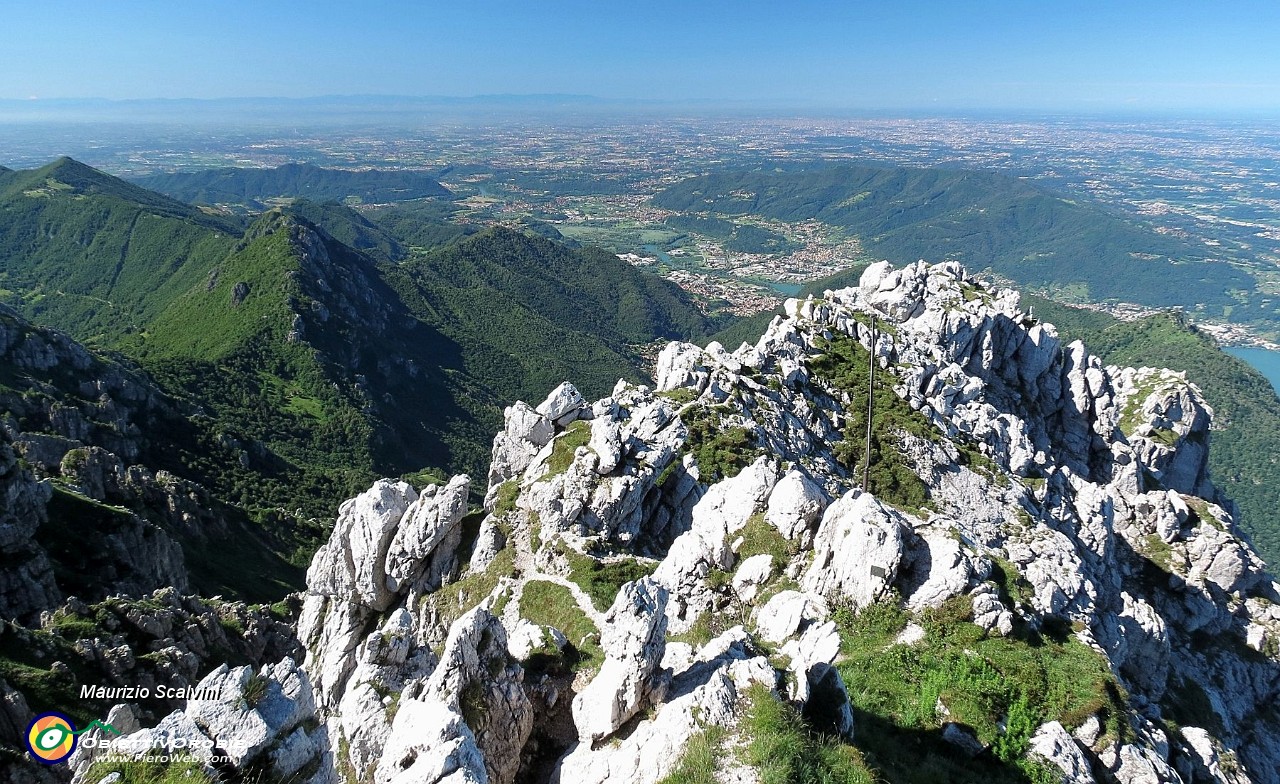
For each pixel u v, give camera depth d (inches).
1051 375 4345.5
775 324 4180.6
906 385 3703.3
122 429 6250.0
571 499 2305.6
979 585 1617.9
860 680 1390.3
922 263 4825.3
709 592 1803.6
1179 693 2481.5
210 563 4800.7
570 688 1321.4
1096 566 2913.4
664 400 3102.9
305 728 938.7
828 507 1866.4
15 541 3309.5
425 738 970.1
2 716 1947.6
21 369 6048.2
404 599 2268.7
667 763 951.0
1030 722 1318.9
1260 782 2358.5
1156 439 4347.9
